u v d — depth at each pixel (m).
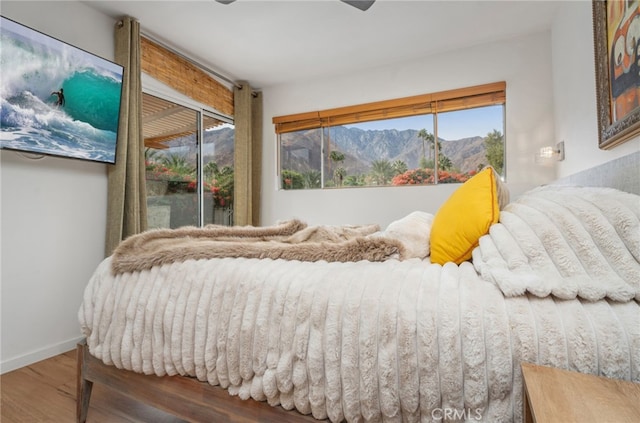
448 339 0.69
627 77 1.19
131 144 2.37
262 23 2.50
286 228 1.82
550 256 0.75
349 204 3.39
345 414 0.77
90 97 2.06
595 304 0.67
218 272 1.04
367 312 0.77
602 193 0.85
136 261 1.19
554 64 2.53
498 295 0.73
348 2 1.85
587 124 1.78
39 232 1.98
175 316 1.04
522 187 2.74
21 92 1.74
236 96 3.56
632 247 0.69
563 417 0.45
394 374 0.73
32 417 1.36
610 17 1.34
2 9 1.79
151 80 2.69
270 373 0.86
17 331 1.88
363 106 3.29
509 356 0.65
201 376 1.00
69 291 2.12
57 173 2.07
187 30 2.59
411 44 2.85
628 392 0.52
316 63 3.19
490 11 2.38
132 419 1.34
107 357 1.16
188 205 3.11
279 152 3.78
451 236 1.05
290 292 0.89
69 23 2.11
